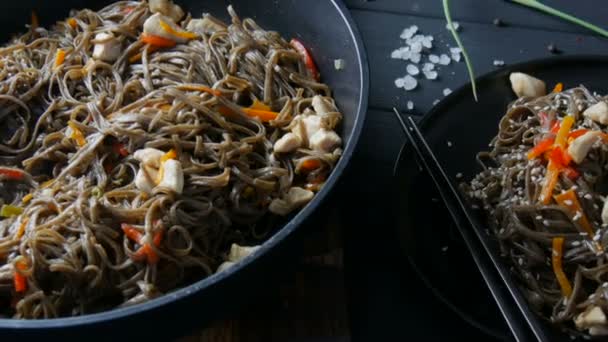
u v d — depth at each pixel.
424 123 0.50
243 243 0.45
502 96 0.51
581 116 0.48
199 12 0.53
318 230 0.43
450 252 0.47
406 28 0.57
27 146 0.47
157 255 0.42
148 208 0.42
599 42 0.55
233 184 0.45
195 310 0.39
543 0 0.57
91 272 0.42
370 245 0.49
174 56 0.49
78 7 0.53
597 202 0.46
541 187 0.46
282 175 0.45
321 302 0.46
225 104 0.46
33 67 0.49
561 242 0.45
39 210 0.43
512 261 0.46
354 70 0.46
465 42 0.56
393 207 0.48
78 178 0.44
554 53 0.55
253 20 0.52
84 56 0.49
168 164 0.43
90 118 0.46
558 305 0.44
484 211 0.48
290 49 0.50
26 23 0.52
